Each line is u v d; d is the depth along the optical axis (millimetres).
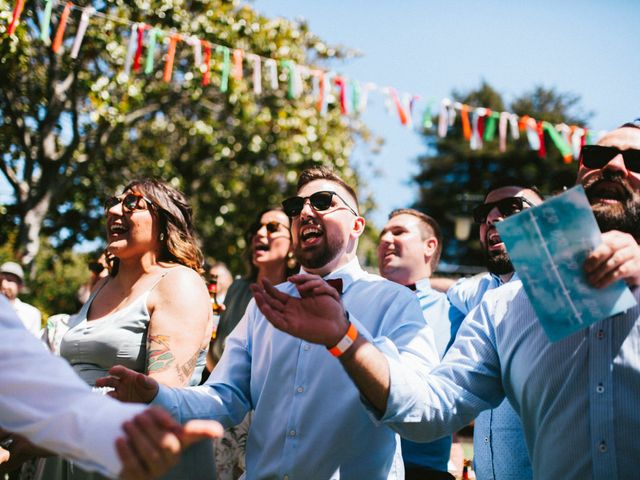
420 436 1967
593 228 1636
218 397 2414
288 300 1812
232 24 10000
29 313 5734
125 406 1168
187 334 2582
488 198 3600
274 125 12789
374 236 20734
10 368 1233
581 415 1797
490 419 2760
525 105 33156
